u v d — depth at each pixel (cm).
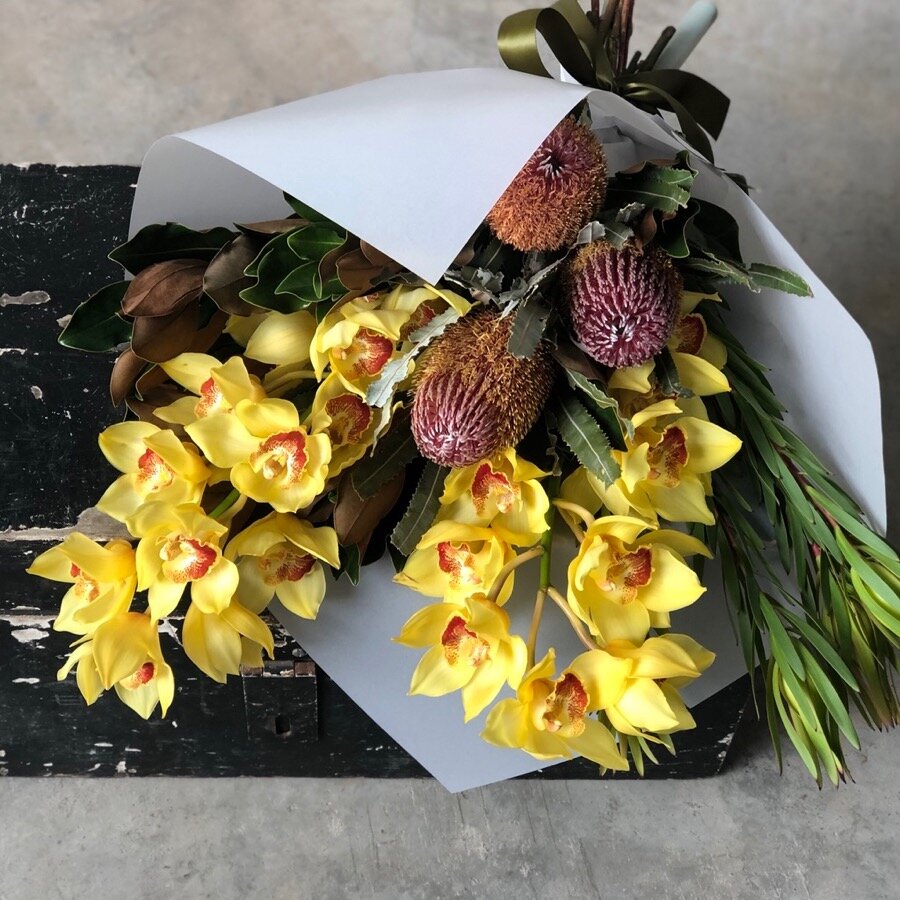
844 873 95
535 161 61
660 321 62
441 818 98
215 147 64
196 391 71
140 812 98
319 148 62
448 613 72
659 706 68
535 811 99
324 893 93
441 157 60
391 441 69
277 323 68
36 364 84
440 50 123
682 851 96
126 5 121
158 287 67
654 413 66
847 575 74
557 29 68
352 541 72
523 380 65
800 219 125
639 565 69
